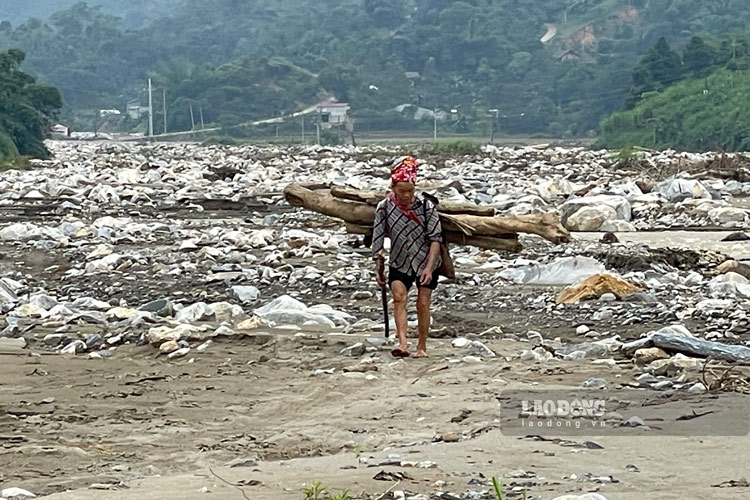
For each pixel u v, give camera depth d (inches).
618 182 1706.4
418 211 569.3
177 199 1600.6
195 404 483.5
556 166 2299.5
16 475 378.0
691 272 875.4
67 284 884.0
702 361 540.1
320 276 875.4
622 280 758.5
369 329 658.2
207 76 7101.4
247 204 1561.3
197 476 369.1
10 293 806.5
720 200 1514.5
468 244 600.7
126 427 446.0
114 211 1488.7
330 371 542.0
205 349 600.1
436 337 631.8
